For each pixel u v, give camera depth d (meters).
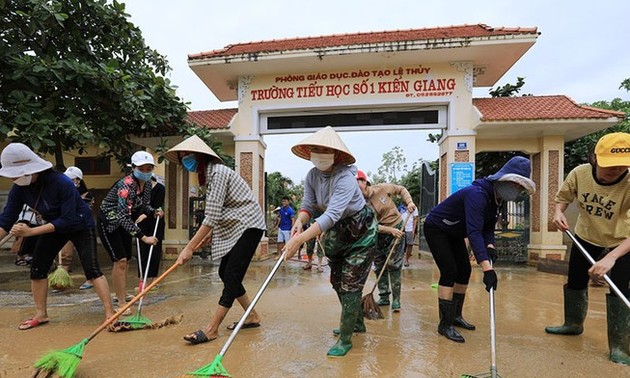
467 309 5.01
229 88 11.21
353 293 3.30
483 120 8.94
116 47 7.82
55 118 6.48
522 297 5.77
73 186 3.96
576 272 3.86
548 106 9.46
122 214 4.52
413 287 6.59
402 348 3.45
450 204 3.79
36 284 4.11
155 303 5.18
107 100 7.27
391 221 4.94
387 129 9.92
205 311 4.73
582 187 3.62
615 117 8.65
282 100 10.16
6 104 6.45
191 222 10.67
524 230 10.05
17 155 3.66
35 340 3.65
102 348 3.41
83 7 7.15
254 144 10.27
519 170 3.51
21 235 3.63
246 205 3.74
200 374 2.50
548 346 3.58
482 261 3.32
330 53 9.16
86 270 4.02
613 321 3.26
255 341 3.61
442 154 10.06
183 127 8.63
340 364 3.07
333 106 9.93
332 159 3.15
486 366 3.06
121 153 8.96
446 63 9.57
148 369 2.96
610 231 3.50
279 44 10.77
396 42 8.91
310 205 3.55
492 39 8.68
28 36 6.77
